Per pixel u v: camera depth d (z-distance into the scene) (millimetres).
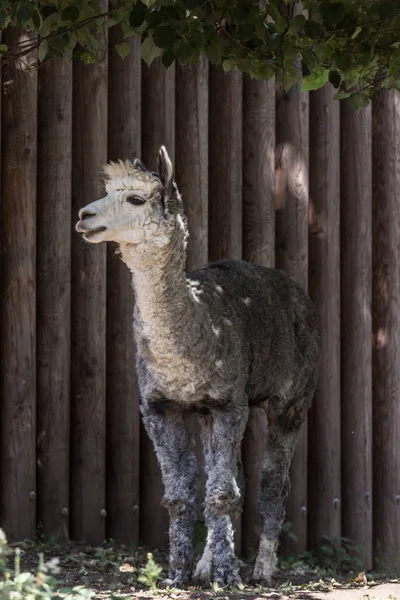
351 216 17219
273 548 13055
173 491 11695
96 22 12047
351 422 16984
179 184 15484
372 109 17719
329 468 16516
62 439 14273
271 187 16203
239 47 10992
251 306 12680
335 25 10672
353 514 16875
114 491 14773
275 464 13461
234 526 14906
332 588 12023
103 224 10789
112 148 14992
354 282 17125
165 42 10352
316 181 16875
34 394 14094
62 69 14359
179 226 11055
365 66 11406
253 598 10742
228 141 15883
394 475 17375
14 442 13906
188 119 15492
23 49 14008
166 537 14984
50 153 14383
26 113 14086
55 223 14336
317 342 14117
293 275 16438
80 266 14602
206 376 11477
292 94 16500
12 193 14031
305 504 16203
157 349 11203
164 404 11781
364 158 17250
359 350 17047
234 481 11664
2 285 14062
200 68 15508
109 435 14875
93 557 13664
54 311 14289
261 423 15758
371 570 16938
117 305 14867
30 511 13969
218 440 11727
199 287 11914
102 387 14578
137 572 12773
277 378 13242
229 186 15867
